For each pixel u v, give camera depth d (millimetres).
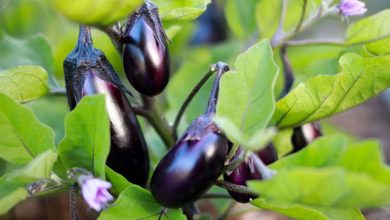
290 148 821
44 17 1195
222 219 926
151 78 695
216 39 1500
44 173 641
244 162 663
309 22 814
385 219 1095
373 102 1666
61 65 1057
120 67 1037
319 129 803
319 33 1757
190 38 1392
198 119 646
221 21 1501
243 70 656
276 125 772
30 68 742
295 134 793
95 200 615
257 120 639
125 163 692
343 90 729
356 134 1529
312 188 554
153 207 675
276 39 832
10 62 872
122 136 685
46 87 767
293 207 657
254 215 1157
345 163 577
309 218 670
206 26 1499
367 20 790
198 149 630
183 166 630
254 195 664
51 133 667
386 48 797
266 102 642
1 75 735
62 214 1152
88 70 679
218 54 1062
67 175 672
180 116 782
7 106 653
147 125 939
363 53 810
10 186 667
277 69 649
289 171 545
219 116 629
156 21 698
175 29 841
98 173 652
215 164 631
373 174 567
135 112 768
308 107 747
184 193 635
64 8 619
